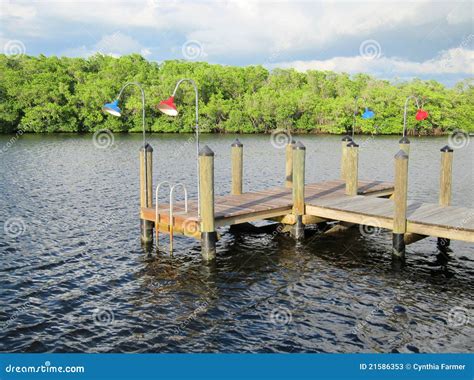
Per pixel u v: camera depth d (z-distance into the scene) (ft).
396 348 25.91
